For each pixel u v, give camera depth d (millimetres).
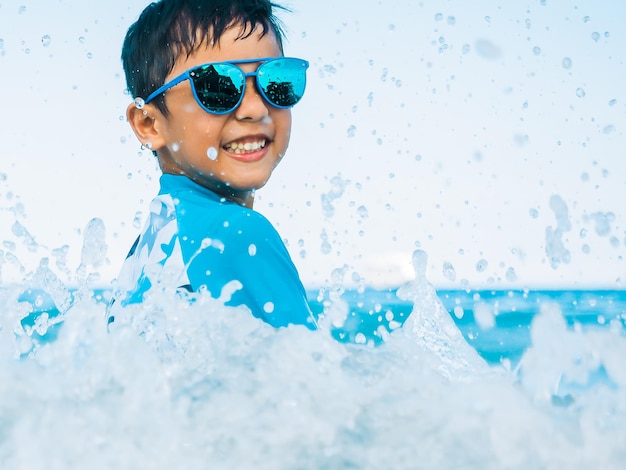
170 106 1694
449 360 1291
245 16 1700
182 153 1692
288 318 1350
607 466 751
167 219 1496
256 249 1371
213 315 1094
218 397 861
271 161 1714
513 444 770
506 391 860
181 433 799
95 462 761
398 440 780
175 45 1690
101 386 868
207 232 1391
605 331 987
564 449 766
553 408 849
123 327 935
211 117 1646
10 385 852
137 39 1794
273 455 765
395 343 1080
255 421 815
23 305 1328
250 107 1644
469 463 750
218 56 1667
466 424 798
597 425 804
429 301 1441
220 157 1666
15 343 1249
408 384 901
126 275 1539
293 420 813
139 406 835
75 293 1352
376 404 848
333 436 792
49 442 780
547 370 968
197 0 1700
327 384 896
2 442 781
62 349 933
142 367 881
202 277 1335
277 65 1684
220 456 769
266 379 902
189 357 1002
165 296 1146
